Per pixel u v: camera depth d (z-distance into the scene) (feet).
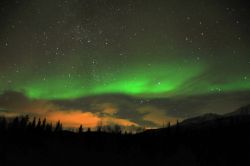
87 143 219.41
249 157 196.44
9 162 148.36
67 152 193.88
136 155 211.61
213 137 243.81
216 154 207.21
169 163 197.67
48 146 194.70
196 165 192.24
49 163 166.09
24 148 175.83
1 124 210.18
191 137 250.57
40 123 238.27
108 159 196.24
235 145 217.97
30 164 154.81
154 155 213.66
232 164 190.49
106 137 243.60
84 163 180.04
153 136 262.06
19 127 211.41
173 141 242.99
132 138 254.27
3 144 171.32
